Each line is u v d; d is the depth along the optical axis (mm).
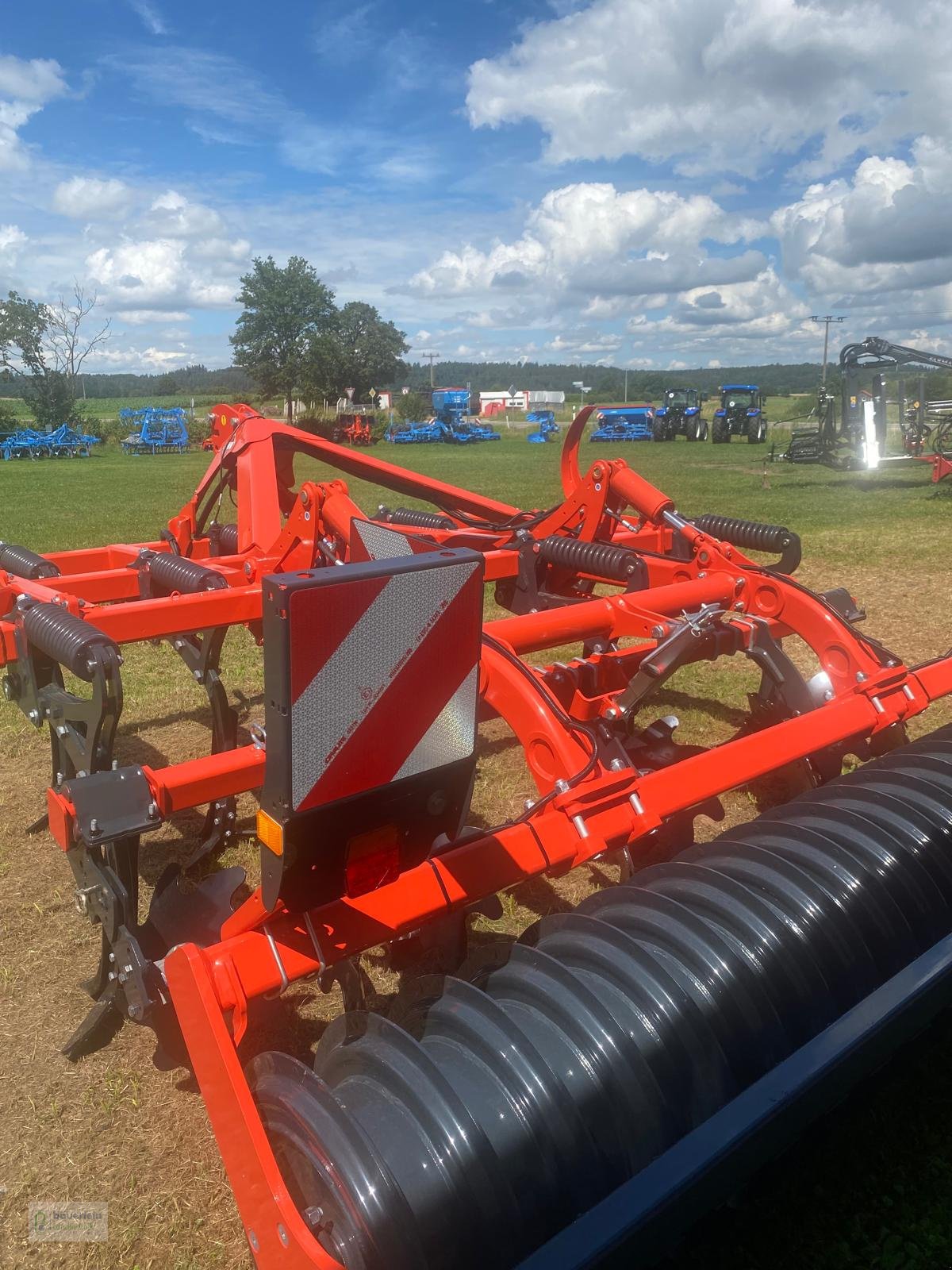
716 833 4207
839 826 2518
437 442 49938
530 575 5238
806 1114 1715
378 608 1644
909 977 1972
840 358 21062
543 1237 1671
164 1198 2385
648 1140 1824
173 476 28250
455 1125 1672
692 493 19344
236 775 2646
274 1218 1537
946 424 20594
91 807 2420
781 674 3836
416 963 2693
